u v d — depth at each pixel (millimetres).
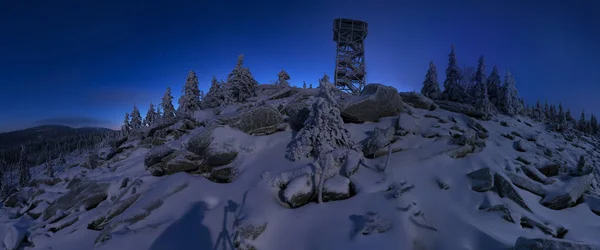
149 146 20406
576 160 18453
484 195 10336
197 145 13883
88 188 13430
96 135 143625
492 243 7957
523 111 45812
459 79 38562
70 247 9992
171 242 8906
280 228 9258
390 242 7914
